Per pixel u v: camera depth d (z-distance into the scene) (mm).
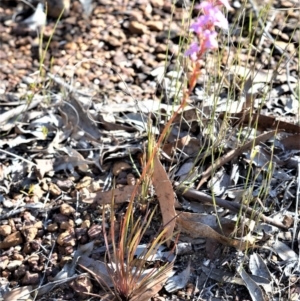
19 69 2363
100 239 1724
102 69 2342
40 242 1735
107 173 1910
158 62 2365
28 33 2521
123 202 1788
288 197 1795
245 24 2424
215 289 1616
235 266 1646
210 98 2064
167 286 1615
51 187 1866
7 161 1956
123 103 2146
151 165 1639
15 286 1653
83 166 1922
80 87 2250
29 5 2613
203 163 1831
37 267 1680
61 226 1757
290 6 2490
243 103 1973
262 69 2238
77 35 2504
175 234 1646
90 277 1638
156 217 1751
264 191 1744
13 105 2160
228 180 1839
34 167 1930
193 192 1752
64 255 1703
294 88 2158
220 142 1841
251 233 1693
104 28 2525
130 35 2496
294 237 1693
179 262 1666
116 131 2025
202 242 1698
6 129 2051
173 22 2516
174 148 1867
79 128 2031
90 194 1815
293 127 1910
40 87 2227
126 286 1529
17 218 1798
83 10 2598
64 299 1608
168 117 1940
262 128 1946
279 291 1600
